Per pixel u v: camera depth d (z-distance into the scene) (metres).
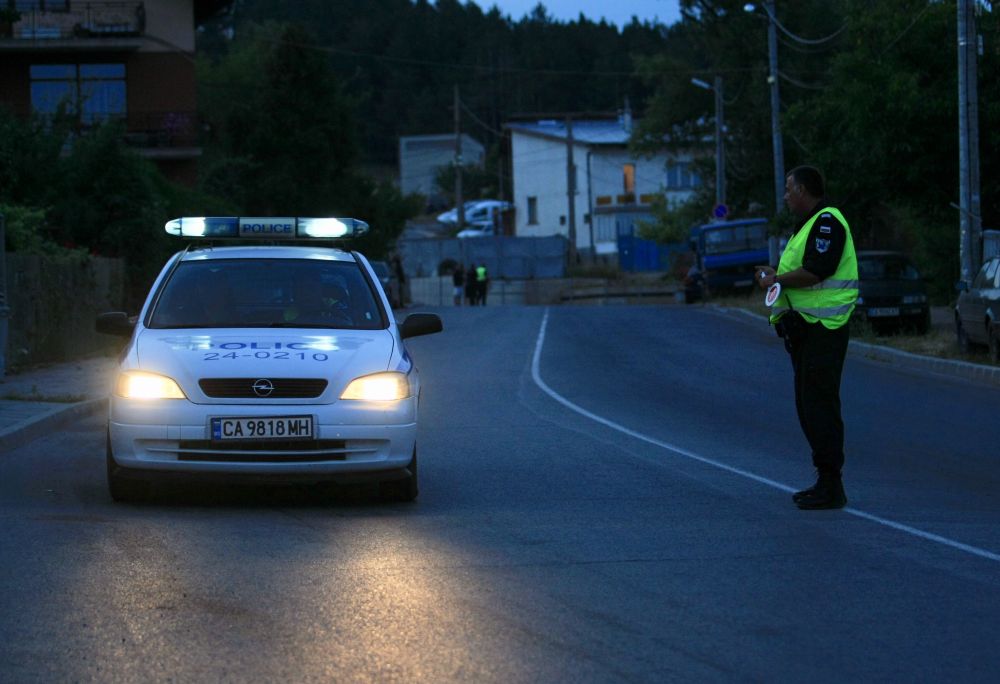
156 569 9.10
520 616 8.02
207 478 11.40
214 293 13.10
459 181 118.38
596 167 108.00
